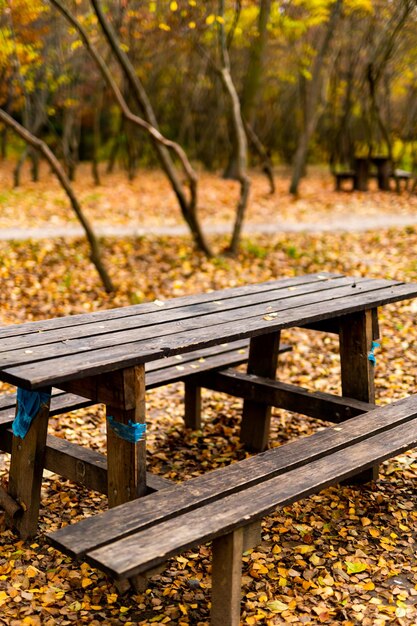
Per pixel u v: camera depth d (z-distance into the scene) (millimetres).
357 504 4062
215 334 3473
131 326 3654
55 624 2977
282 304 4199
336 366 6570
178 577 3393
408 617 3031
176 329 3588
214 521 2703
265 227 13367
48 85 19438
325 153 28922
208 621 3057
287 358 6766
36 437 3564
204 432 5262
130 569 2379
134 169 22641
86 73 20328
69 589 3246
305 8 14625
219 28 10703
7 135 26344
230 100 10852
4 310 8398
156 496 2922
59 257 10602
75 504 4051
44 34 13273
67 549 2502
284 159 29297
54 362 3010
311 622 3012
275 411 5629
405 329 7355
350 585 3273
